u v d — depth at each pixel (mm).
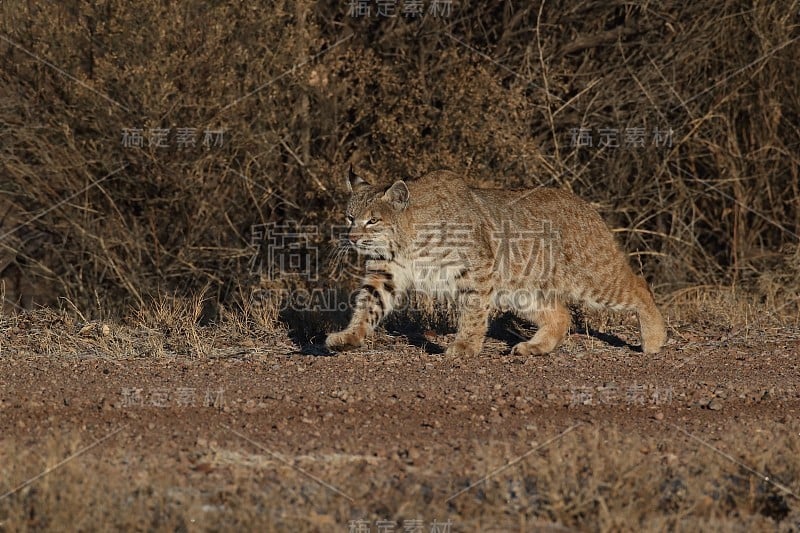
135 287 15789
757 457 7004
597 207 17453
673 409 8781
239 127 15266
